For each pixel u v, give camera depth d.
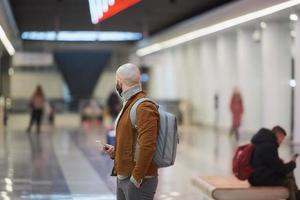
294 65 20.64
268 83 23.23
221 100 29.11
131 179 5.08
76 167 14.58
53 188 11.38
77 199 10.27
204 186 9.37
